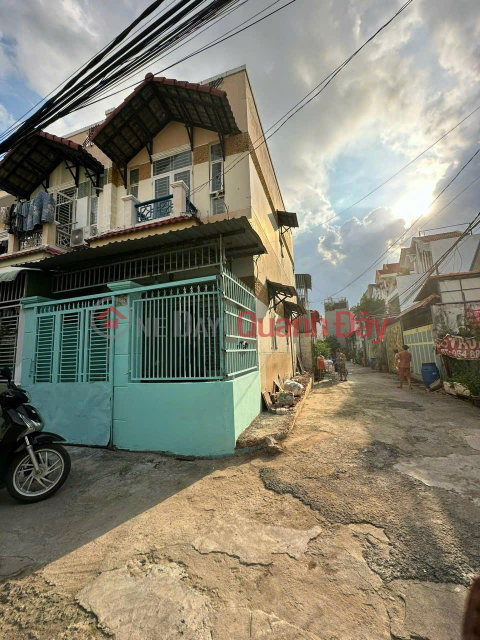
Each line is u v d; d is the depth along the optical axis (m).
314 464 3.94
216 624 1.79
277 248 11.85
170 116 8.78
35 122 4.36
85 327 5.52
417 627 1.71
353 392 10.57
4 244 11.06
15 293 7.29
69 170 9.96
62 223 9.76
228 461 4.21
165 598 1.99
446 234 19.98
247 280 7.23
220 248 5.53
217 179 8.34
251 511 2.97
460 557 2.22
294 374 14.18
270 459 4.17
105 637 1.74
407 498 3.06
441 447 4.46
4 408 3.54
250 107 8.66
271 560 2.30
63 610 1.94
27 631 1.80
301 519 2.80
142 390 4.86
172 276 6.77
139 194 9.26
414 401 8.27
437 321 10.47
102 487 3.66
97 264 6.94
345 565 2.21
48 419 5.46
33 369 5.86
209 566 2.27
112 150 9.01
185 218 7.41
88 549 2.54
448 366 9.85
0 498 3.54
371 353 25.09
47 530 2.85
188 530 2.73
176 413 4.62
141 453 4.69
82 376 5.41
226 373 4.62
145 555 2.42
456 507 2.87
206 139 8.62
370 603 1.89
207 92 7.16
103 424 5.07
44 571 2.31
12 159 9.52
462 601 1.86
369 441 4.76
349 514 2.83
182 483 3.64
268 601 1.94
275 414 6.39
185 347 4.89
